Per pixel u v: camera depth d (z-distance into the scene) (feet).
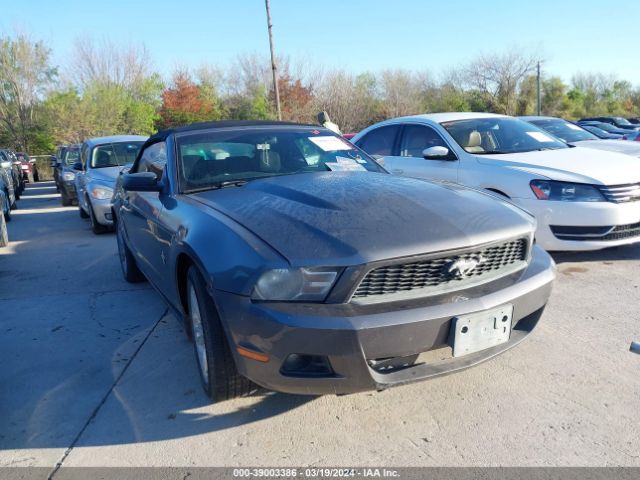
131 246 15.92
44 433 9.16
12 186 43.32
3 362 12.09
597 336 11.82
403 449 8.27
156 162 13.85
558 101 163.73
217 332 8.92
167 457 8.34
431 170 20.20
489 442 8.32
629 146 25.44
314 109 114.83
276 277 7.64
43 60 125.18
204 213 9.62
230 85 140.15
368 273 7.65
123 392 10.43
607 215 15.78
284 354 7.68
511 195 17.10
